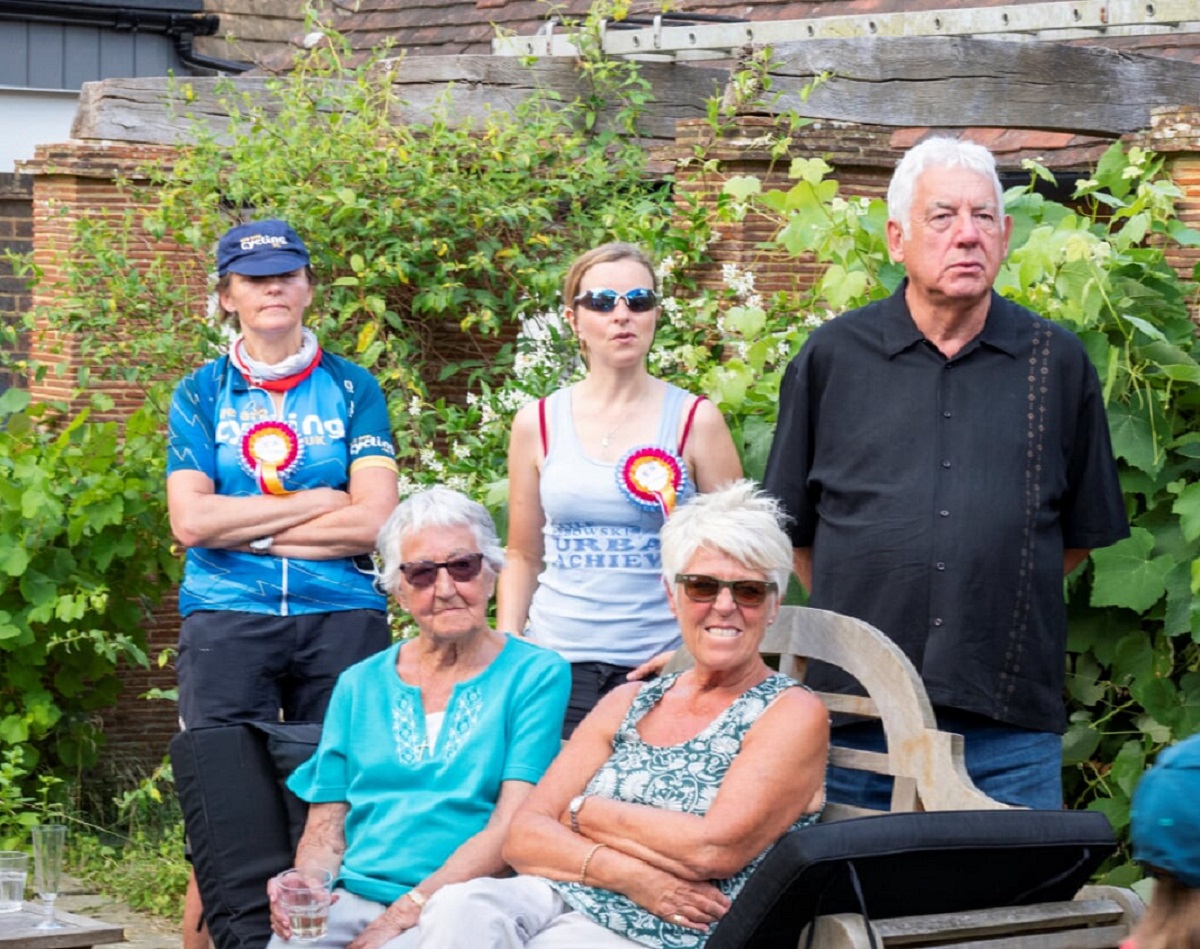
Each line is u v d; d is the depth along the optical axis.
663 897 3.75
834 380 4.24
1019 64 7.72
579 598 4.68
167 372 8.62
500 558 4.34
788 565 3.91
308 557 5.23
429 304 8.45
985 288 4.05
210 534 5.18
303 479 5.24
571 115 8.84
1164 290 5.42
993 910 3.55
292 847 4.46
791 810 3.77
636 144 8.76
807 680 4.27
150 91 9.13
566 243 8.63
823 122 7.93
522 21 10.21
